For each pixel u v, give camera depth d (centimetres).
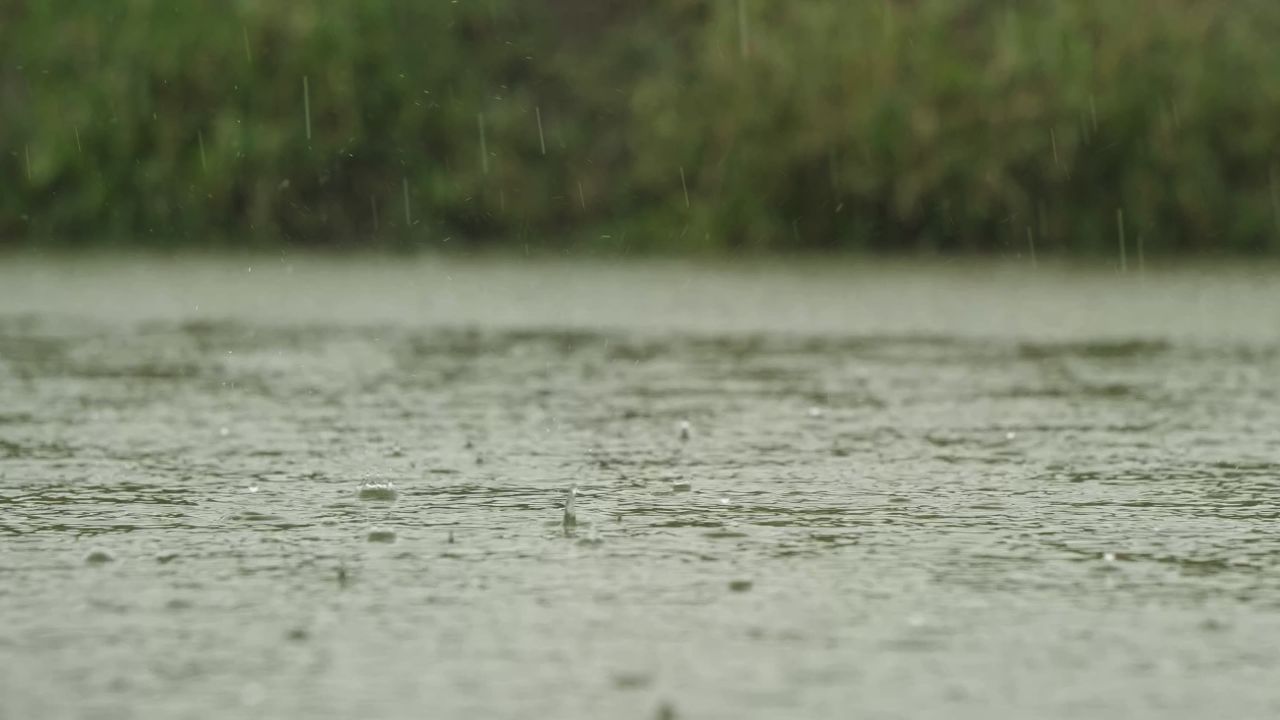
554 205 7031
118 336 3788
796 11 6812
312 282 5403
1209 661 1219
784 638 1278
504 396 2828
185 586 1444
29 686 1147
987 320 4200
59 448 2247
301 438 2350
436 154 7038
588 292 5069
